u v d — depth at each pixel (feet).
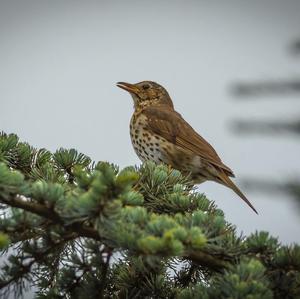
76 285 30.71
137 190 34.68
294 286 27.20
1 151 35.70
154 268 31.04
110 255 28.32
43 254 27.68
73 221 24.12
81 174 25.29
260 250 27.68
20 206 24.52
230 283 24.66
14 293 27.76
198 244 24.39
